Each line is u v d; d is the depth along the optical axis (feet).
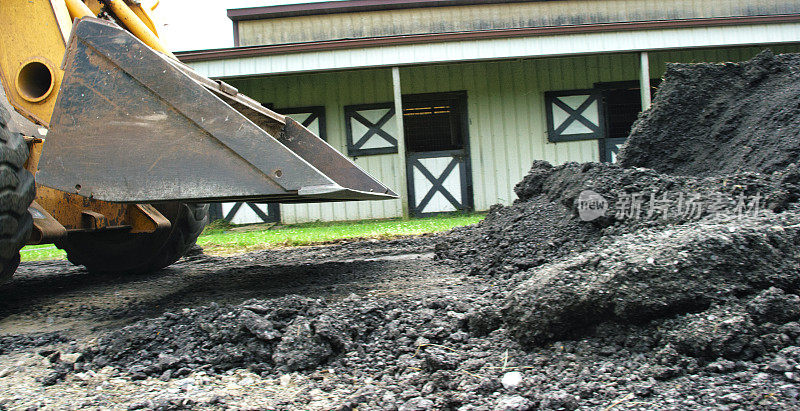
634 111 44.21
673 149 17.46
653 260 7.52
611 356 7.12
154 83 10.03
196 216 16.69
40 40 12.82
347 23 47.96
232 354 7.84
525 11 48.21
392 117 42.04
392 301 9.94
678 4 48.93
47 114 12.89
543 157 42.22
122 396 6.95
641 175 12.83
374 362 7.73
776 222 8.38
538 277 8.38
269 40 48.06
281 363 7.65
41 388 7.30
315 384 7.16
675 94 17.99
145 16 15.23
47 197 12.42
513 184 42.16
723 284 7.25
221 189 9.89
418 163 42.06
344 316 8.69
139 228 14.14
